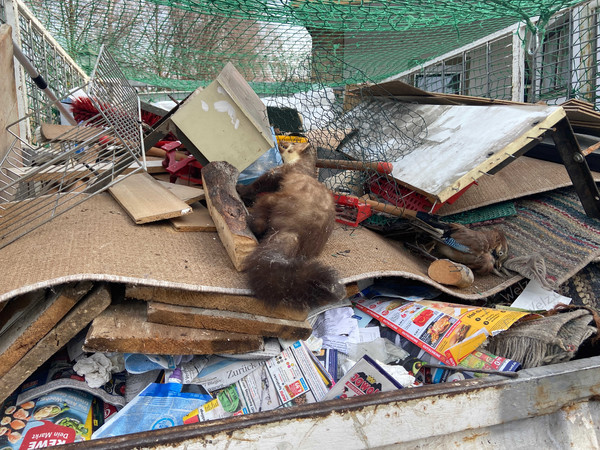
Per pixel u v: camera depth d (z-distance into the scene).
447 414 1.91
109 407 2.24
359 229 3.71
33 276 2.09
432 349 2.57
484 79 6.52
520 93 5.65
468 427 1.95
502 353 2.65
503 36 5.79
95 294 2.14
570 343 2.52
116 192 3.28
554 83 5.65
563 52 5.46
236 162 3.39
